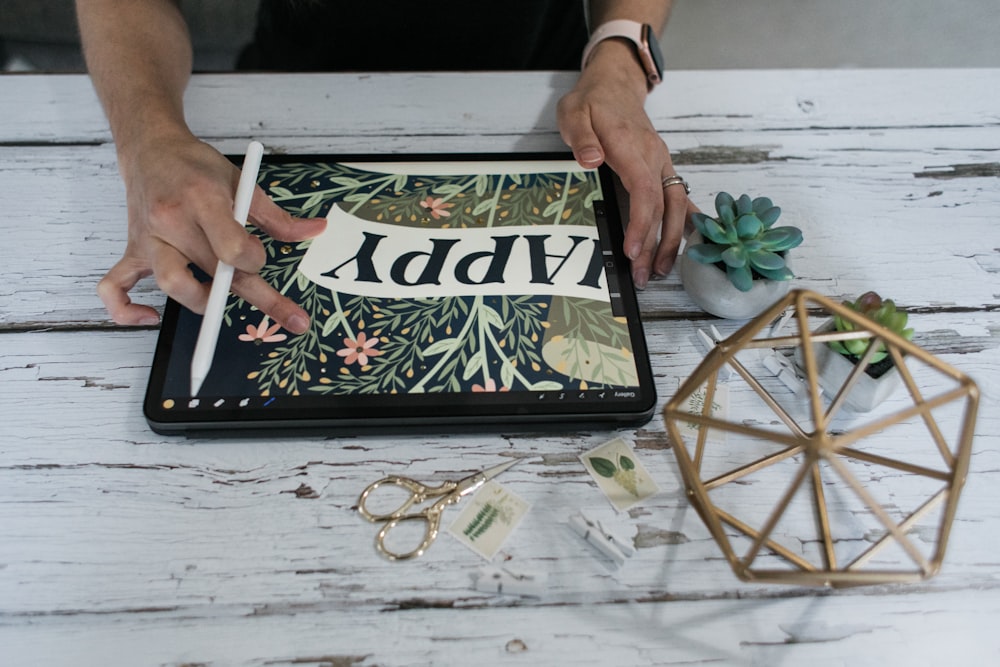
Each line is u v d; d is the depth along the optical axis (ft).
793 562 1.73
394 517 1.91
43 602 1.78
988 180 2.78
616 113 2.62
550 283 2.28
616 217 2.48
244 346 2.10
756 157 2.82
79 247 2.48
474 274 2.30
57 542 1.87
